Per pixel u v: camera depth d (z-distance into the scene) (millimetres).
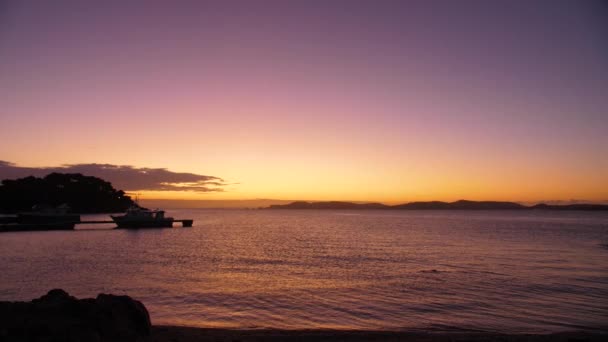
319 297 22797
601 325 17281
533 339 13555
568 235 76000
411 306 20688
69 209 101062
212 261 39719
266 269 34219
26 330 9617
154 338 11711
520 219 187250
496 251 48156
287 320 18156
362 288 25406
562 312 19422
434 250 49562
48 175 194625
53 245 56719
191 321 17844
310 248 52750
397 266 35906
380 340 13633
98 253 46906
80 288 25672
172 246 55938
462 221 158375
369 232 87000
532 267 34594
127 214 98688
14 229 85188
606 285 26094
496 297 22688
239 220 181375
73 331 9898
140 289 25266
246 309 20141
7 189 164625
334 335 14234
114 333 10648
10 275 30734
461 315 19016
